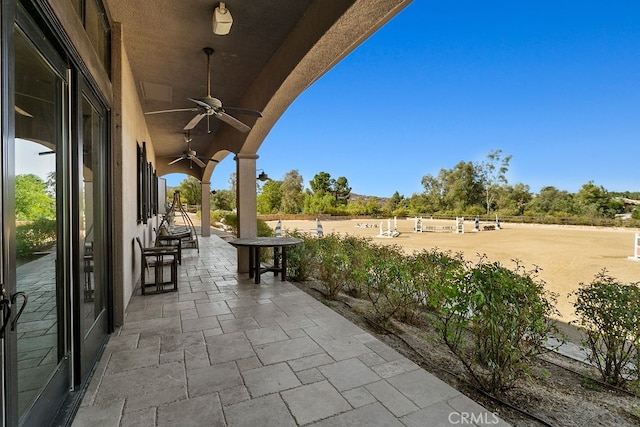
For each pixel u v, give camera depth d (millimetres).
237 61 3691
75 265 1842
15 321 1093
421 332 3082
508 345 2004
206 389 1952
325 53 2717
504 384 2033
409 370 2217
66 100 1769
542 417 1803
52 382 1589
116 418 1663
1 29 1008
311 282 4961
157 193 8773
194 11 2750
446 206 37844
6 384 1036
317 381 2059
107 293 2758
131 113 3893
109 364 2256
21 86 1292
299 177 39500
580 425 1737
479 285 2096
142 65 3771
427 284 3104
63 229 1768
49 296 1597
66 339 1783
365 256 4094
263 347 2562
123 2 2648
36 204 1454
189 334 2809
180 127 6445
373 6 2086
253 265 5285
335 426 1633
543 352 2389
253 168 5445
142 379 2057
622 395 2078
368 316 3432
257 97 4137
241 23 2924
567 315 3732
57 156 1709
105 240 2752
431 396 1904
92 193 2400
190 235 8062
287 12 2756
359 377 2115
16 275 1196
